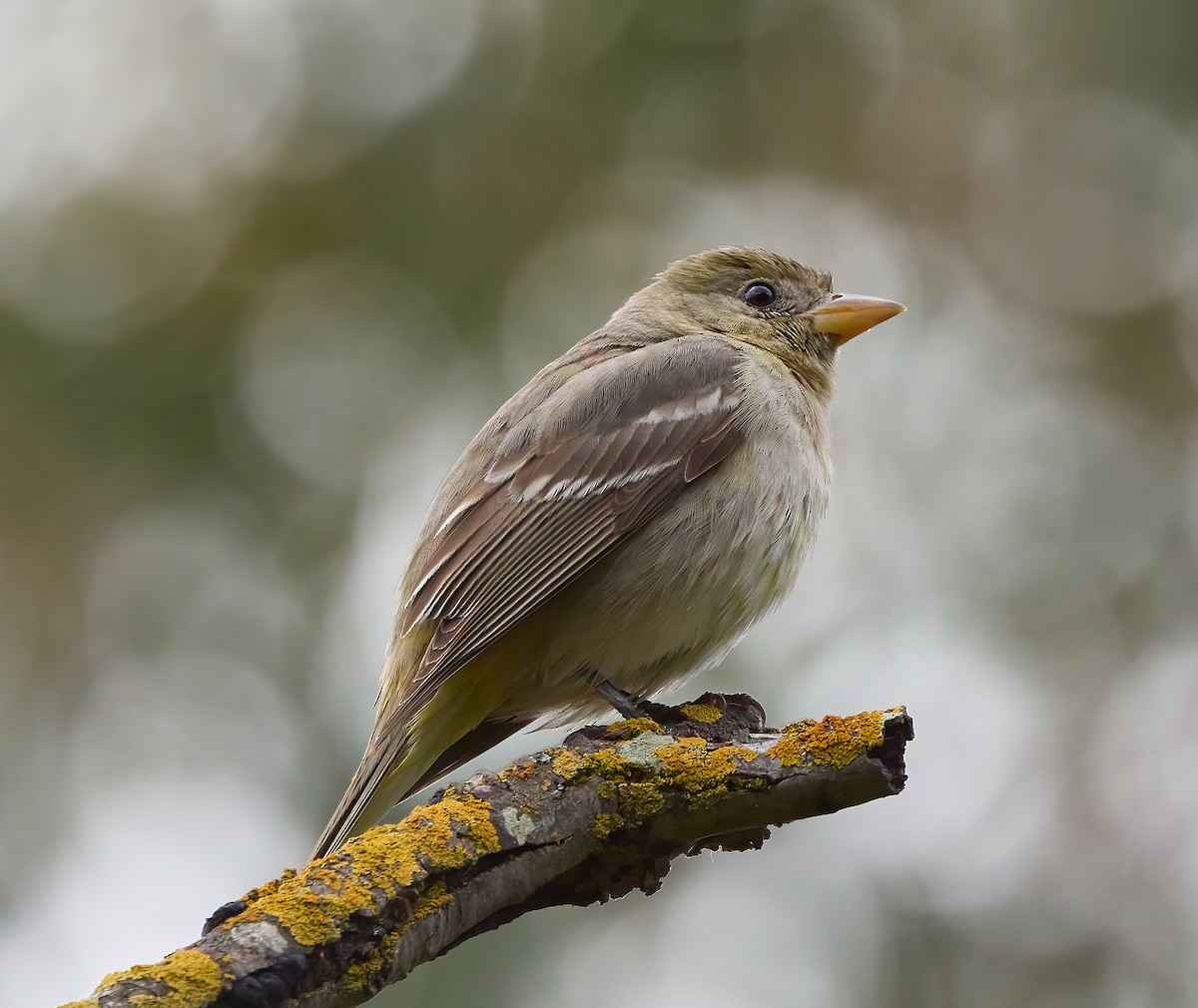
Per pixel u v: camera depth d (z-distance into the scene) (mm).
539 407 9719
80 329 13266
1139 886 11945
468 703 9109
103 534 12797
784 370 9984
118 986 5039
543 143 13969
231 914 5445
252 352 13375
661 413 9266
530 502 9172
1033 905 11828
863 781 6695
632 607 8992
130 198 13641
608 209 13891
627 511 9062
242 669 12336
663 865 6863
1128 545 13062
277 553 12688
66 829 12008
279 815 11844
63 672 12516
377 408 13172
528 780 6520
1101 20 14227
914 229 14320
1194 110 14000
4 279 13305
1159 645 12688
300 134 13891
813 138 14312
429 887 5980
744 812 6707
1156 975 11578
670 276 11062
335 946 5461
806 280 10906
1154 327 13891
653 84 14156
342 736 12016
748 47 14312
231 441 13102
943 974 11531
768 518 9180
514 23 14141
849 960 11484
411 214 13781
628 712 8695
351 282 13641
